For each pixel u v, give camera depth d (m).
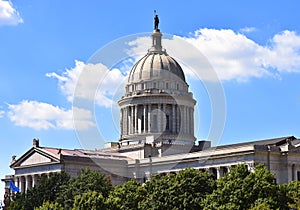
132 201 124.81
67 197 137.25
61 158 177.62
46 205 120.88
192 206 117.50
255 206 103.94
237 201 110.94
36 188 149.75
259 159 159.25
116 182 167.38
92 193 118.31
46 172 184.50
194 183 121.25
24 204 144.38
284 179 162.75
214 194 114.12
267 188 111.75
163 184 121.75
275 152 162.38
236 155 161.25
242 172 118.69
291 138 178.25
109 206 116.12
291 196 119.62
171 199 118.81
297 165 164.38
